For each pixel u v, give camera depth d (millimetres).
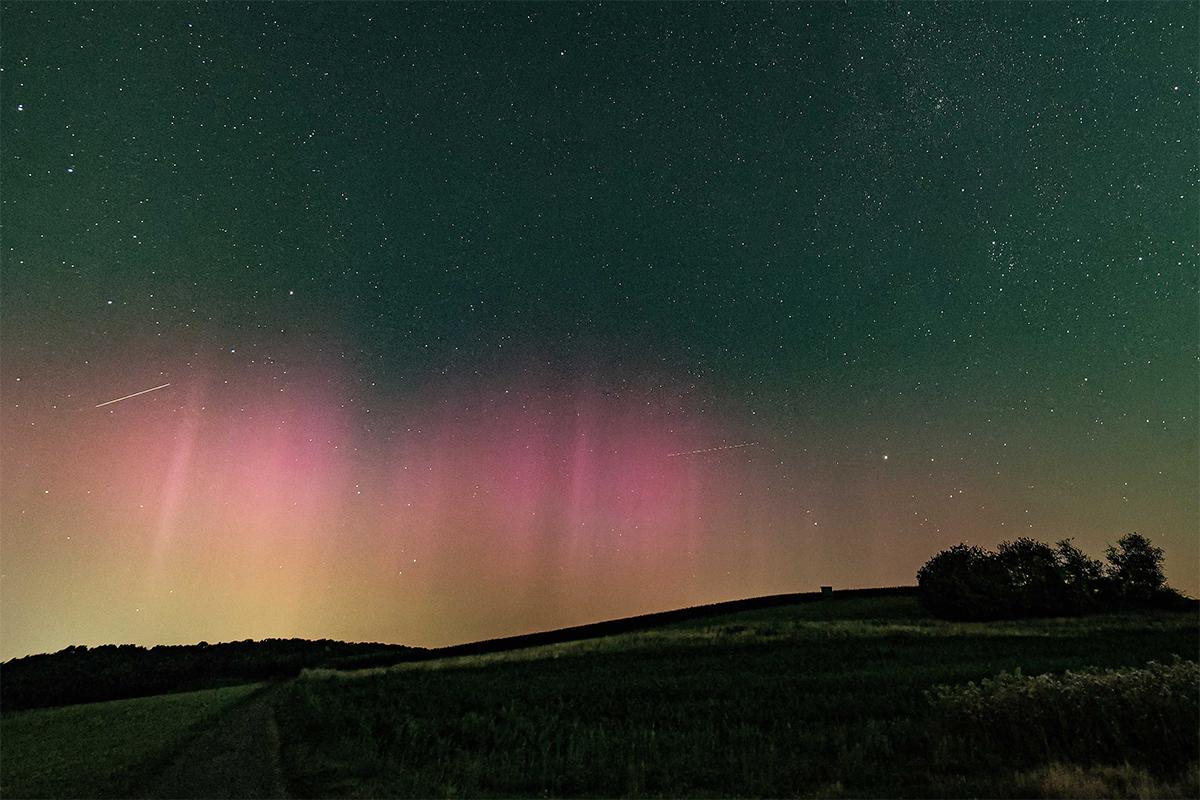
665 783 10492
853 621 40812
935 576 42562
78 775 14141
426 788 11062
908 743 11695
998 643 28531
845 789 9594
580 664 30672
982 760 10258
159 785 12633
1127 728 9797
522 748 13266
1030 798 8430
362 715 18500
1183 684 10055
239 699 30734
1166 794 7992
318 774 12547
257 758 14844
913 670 20859
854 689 18141
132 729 21672
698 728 14344
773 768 10867
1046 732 10359
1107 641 27516
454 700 20797
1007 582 40750
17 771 14930
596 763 11953
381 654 53812
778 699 17281
